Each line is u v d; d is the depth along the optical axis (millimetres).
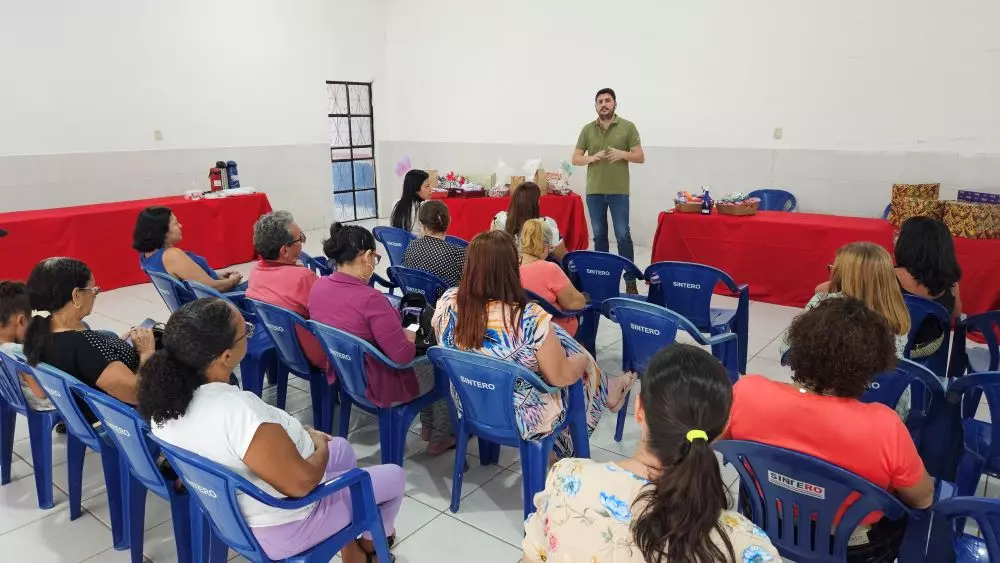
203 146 6777
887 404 1934
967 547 1510
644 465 982
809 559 1443
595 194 5156
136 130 6234
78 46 5754
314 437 1611
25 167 5555
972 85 4793
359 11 7984
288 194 7641
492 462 2568
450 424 2613
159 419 1398
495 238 1936
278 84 7332
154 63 6277
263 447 1368
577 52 6773
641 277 3254
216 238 5977
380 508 1766
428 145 8242
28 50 5469
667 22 6133
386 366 2201
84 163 5906
